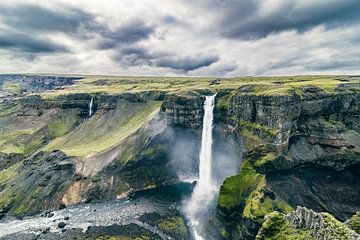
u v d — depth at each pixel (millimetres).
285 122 103438
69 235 93562
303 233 56969
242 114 127000
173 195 124875
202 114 154875
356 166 104375
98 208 114625
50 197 120688
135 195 126250
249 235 83312
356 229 61875
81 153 146500
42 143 185625
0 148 175000
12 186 130750
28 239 92688
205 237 90688
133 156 140500
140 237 90625
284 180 102125
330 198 100000
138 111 194875
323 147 106312
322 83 133875
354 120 115250
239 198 96062
